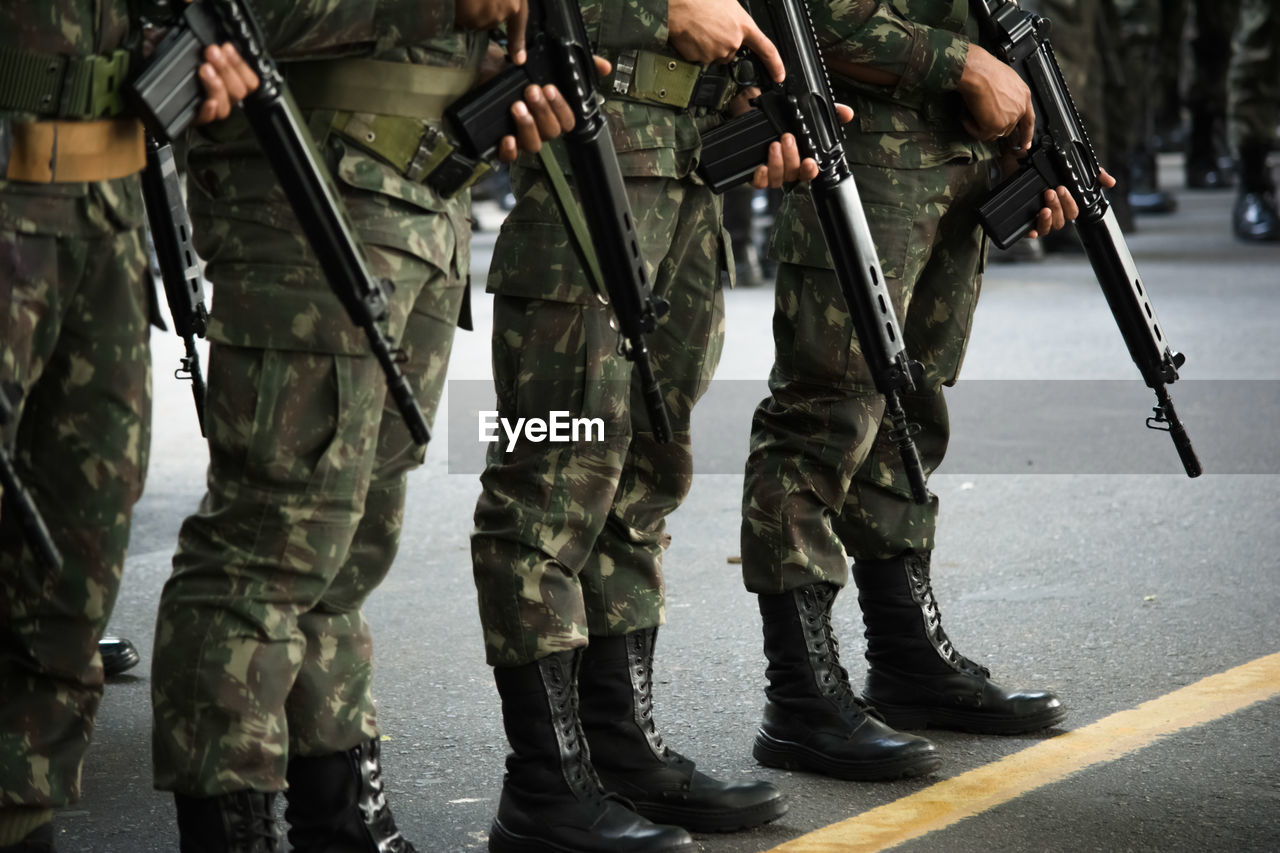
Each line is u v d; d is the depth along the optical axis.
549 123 4.89
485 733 7.16
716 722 7.28
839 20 6.38
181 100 4.13
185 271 5.62
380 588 9.53
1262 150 24.84
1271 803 6.24
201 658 4.62
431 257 4.73
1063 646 8.24
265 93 4.20
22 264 4.13
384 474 5.06
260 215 4.55
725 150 5.87
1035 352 16.69
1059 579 9.45
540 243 5.53
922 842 5.90
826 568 6.69
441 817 6.20
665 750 6.06
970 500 11.34
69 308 4.38
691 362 6.08
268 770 4.68
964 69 6.53
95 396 4.47
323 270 4.35
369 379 4.67
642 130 5.56
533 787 5.68
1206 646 8.20
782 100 5.98
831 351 6.60
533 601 5.57
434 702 7.57
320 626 5.04
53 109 4.10
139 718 7.28
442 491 11.91
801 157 6.03
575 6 5.02
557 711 5.64
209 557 4.68
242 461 4.62
